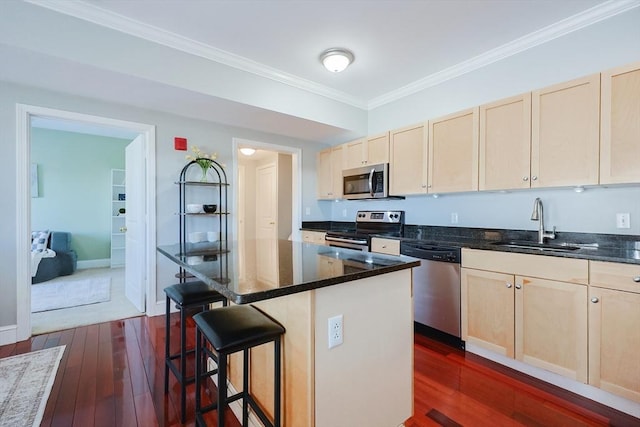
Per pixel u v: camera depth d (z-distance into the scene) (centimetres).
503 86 264
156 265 313
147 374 200
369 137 365
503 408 169
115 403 171
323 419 119
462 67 289
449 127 278
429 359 223
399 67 296
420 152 304
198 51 257
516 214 260
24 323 249
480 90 281
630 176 178
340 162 411
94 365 211
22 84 245
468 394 182
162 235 317
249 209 632
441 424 156
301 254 181
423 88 327
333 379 122
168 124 320
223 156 358
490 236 276
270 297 99
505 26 230
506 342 208
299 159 435
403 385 152
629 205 202
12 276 244
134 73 229
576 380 178
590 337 173
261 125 360
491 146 246
